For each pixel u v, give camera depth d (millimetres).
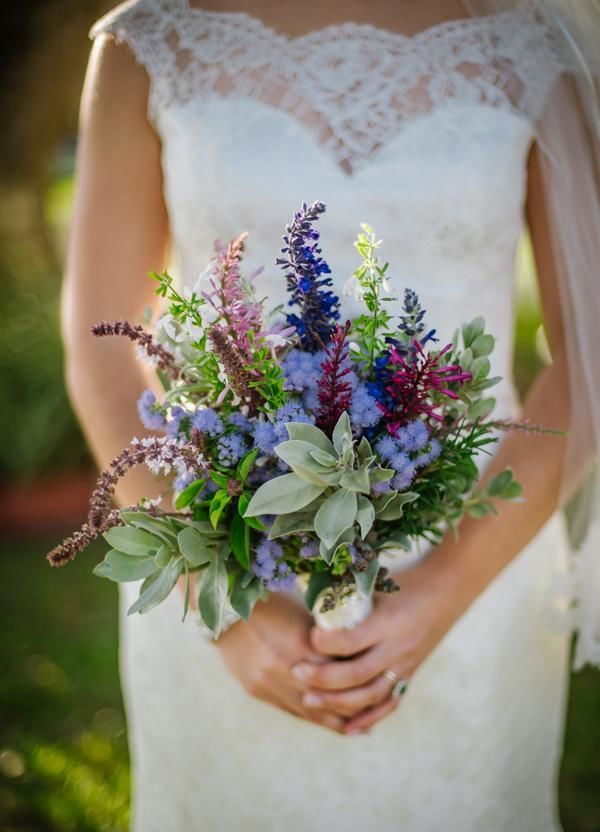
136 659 1712
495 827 1666
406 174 1396
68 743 2779
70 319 1471
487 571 1387
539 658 1688
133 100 1462
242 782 1619
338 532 1002
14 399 4430
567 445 1433
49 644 3314
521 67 1431
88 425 1441
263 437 1032
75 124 5359
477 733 1604
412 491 1154
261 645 1341
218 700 1591
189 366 1135
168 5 1472
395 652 1327
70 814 2459
